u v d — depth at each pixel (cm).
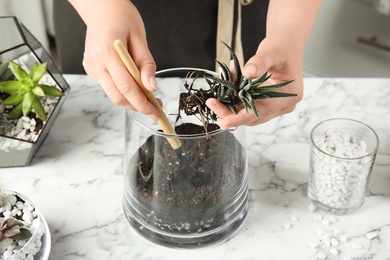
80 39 122
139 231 77
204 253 76
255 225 79
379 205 82
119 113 98
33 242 70
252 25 117
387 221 80
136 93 69
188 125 73
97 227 79
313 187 81
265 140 93
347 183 77
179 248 76
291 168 88
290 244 77
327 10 177
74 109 98
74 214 80
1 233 69
